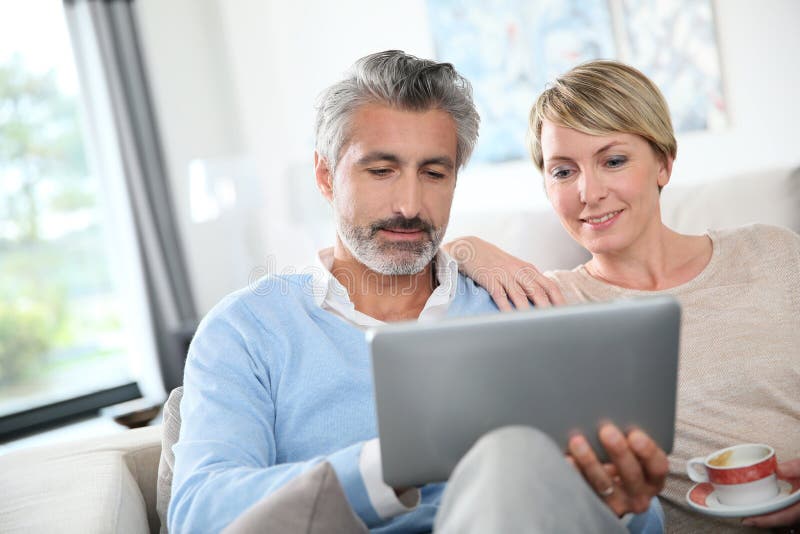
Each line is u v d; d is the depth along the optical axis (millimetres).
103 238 4773
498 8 3586
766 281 1480
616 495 1063
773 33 2748
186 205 5012
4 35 4477
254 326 1419
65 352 4645
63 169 4641
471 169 3844
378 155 1386
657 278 1532
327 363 1382
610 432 995
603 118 1465
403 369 983
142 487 1621
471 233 2143
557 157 1529
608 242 1505
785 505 1118
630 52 3182
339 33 4438
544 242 2014
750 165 2891
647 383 997
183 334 4328
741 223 1846
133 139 4723
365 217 1412
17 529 1265
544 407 998
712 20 2895
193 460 1230
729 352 1439
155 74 4926
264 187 5047
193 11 5082
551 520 832
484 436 972
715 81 2932
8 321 4469
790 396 1421
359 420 1374
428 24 3916
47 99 4590
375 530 1264
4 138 4445
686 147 3082
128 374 4855
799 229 1797
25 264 4512
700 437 1410
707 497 1206
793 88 2729
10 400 4465
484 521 823
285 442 1380
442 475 1025
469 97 1467
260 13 4902
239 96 5168
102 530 1243
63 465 1558
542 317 978
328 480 1002
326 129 1447
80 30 4637
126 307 4738
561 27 3359
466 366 982
